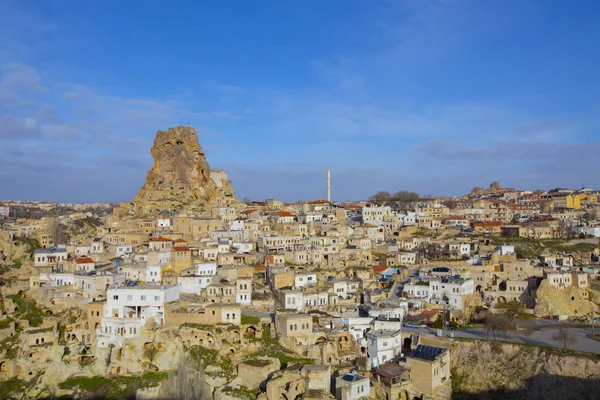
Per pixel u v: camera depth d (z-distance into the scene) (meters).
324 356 172.50
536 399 165.88
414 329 196.00
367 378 151.38
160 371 174.88
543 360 171.00
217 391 157.38
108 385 170.00
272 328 185.25
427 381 160.62
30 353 175.38
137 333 181.38
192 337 177.50
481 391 173.75
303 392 149.38
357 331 187.62
